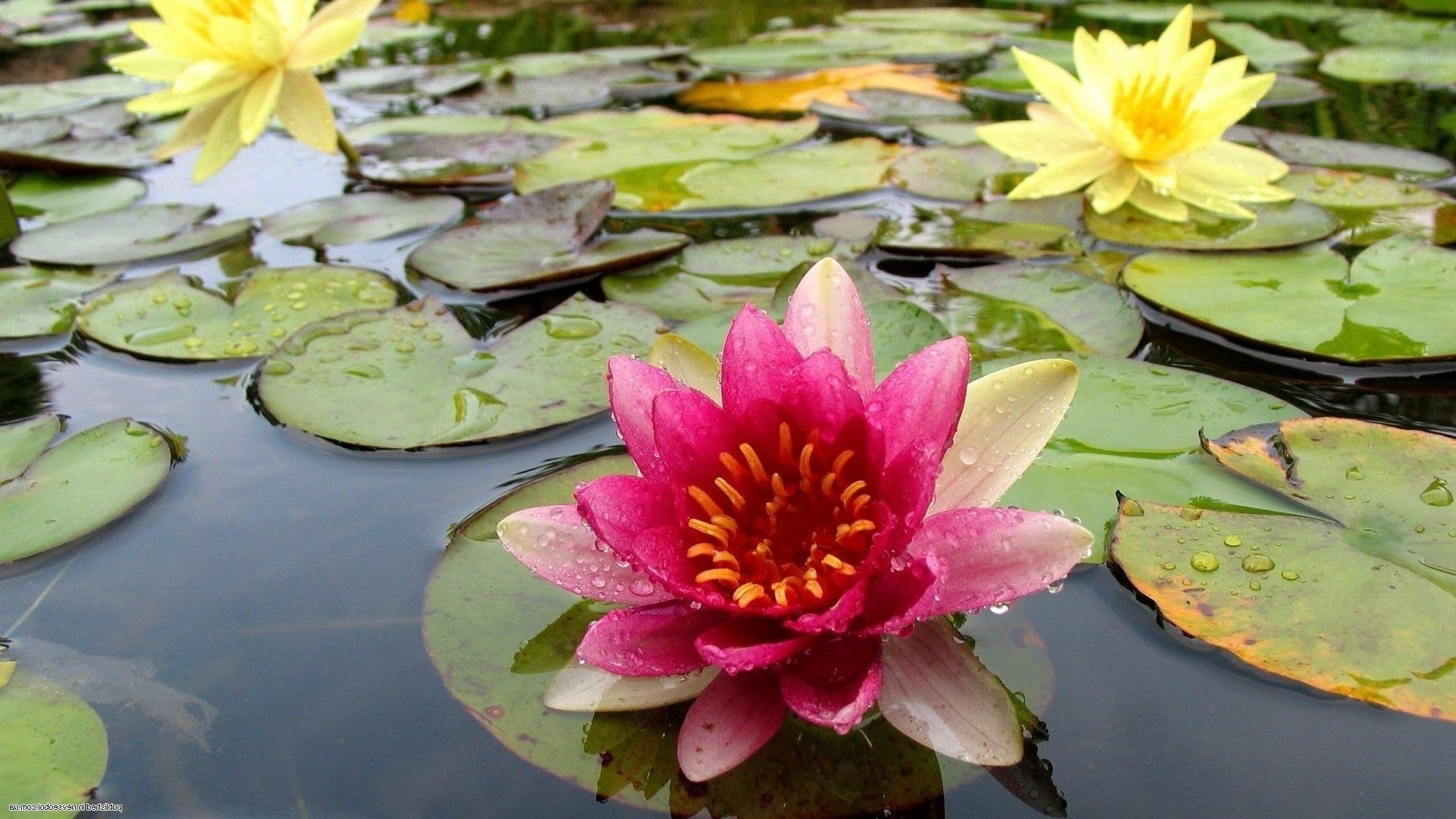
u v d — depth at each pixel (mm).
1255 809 584
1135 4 1602
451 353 829
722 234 941
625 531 627
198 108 984
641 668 609
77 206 1018
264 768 645
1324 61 1231
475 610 720
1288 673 655
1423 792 592
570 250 909
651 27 1627
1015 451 693
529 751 630
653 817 591
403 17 1759
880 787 605
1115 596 722
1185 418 773
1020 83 1176
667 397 636
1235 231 911
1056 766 617
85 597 738
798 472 666
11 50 1510
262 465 785
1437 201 945
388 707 694
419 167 1057
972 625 713
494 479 773
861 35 1434
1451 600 693
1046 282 863
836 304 720
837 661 600
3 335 864
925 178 1001
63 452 786
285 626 728
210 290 892
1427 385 798
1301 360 811
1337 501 736
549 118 1148
